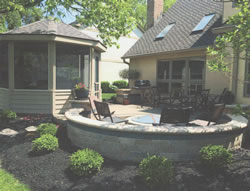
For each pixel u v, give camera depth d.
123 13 6.85
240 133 4.43
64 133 5.40
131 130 3.77
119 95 10.32
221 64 4.06
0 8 6.60
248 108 6.12
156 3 13.84
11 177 3.35
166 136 3.73
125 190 2.95
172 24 11.77
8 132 5.46
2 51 7.37
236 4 3.85
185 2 12.68
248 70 6.39
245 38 3.76
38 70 7.04
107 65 18.17
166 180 2.96
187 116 4.13
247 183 3.01
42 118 6.70
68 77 7.38
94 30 16.98
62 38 6.87
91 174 3.37
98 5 6.68
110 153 4.02
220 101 6.82
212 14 9.80
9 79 7.09
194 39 8.88
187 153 3.77
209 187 2.94
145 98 10.06
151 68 10.92
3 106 7.57
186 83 9.14
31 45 6.97
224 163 3.36
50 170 3.52
